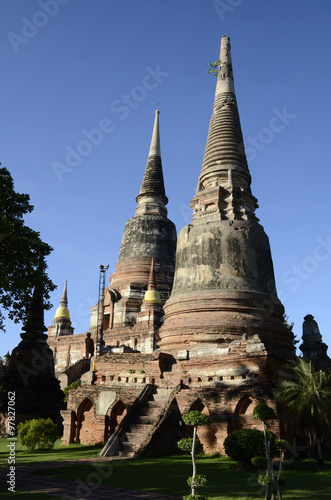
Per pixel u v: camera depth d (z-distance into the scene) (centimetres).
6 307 2783
